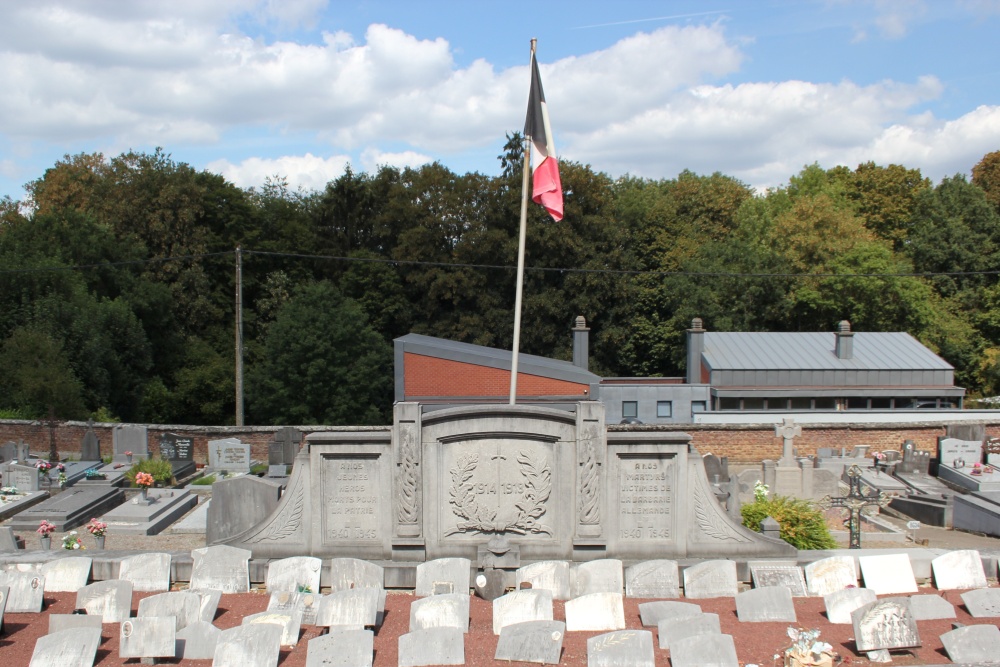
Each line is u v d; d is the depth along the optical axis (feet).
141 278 140.26
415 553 39.55
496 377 101.81
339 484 39.81
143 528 61.62
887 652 28.89
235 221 166.61
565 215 156.35
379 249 188.96
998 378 151.64
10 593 34.63
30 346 104.12
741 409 119.14
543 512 39.50
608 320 159.22
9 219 161.17
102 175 190.70
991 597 32.86
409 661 28.73
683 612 32.60
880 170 200.95
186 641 29.84
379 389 138.21
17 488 72.64
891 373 119.75
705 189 211.00
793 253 154.92
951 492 76.07
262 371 129.29
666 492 39.55
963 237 168.76
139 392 127.03
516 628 29.27
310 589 36.04
